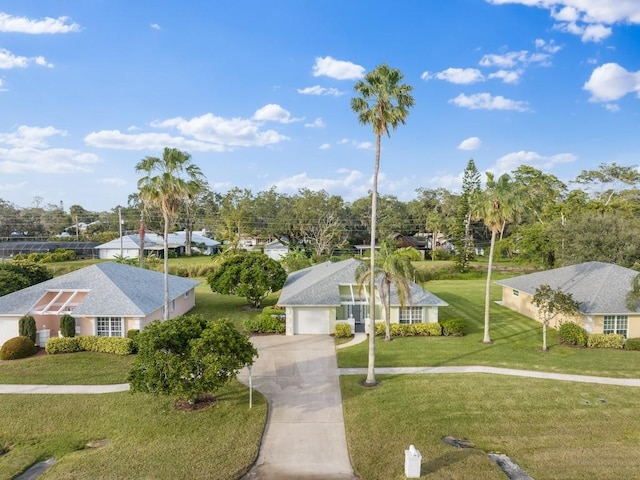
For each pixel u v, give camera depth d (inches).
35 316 1120.8
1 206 4911.4
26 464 569.9
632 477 534.9
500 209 1085.8
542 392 795.4
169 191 1071.6
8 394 784.9
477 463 560.1
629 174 2780.5
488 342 1136.8
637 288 1104.8
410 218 4394.7
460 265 2541.8
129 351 1017.5
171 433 642.8
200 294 1894.7
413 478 527.5
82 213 4918.8
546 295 1077.8
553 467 560.1
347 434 644.7
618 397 774.5
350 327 1200.2
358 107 800.3
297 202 3737.7
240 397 773.9
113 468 548.1
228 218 3378.4
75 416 698.8
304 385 839.1
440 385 829.8
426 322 1274.6
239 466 555.5
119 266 1382.9
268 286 1466.5
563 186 3097.9
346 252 3479.3
